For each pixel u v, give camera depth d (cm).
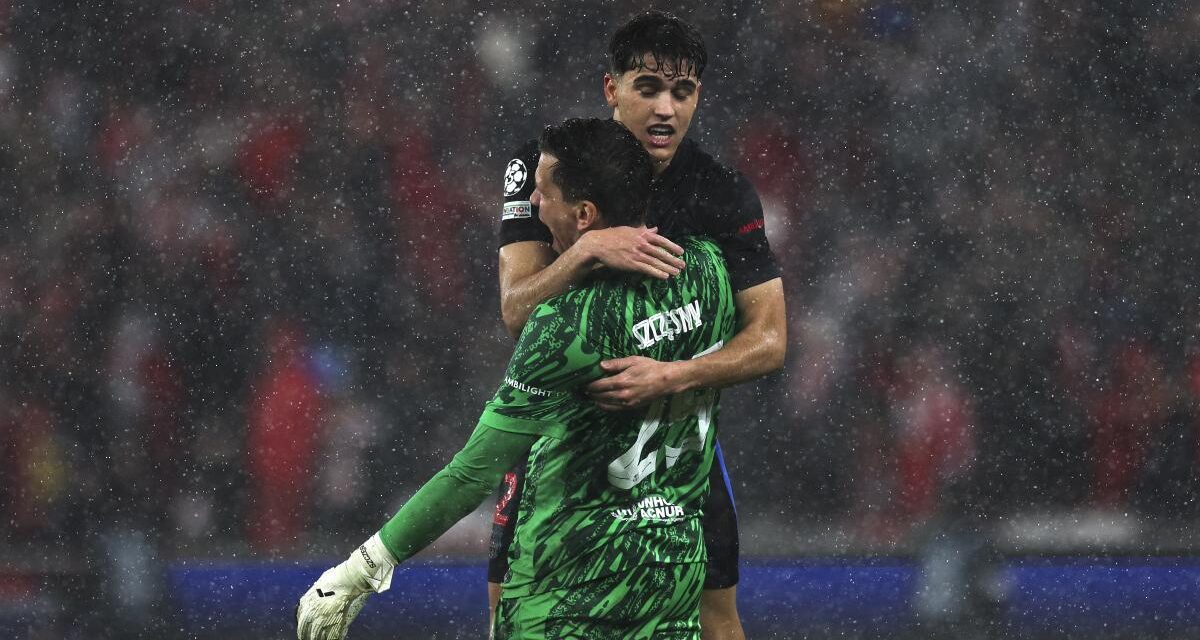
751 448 3338
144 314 3444
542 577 875
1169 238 3625
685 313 884
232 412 3344
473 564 2969
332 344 3466
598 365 847
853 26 3775
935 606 2600
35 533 3164
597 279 866
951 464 3338
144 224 3522
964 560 2627
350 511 3303
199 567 3003
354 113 3672
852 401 3403
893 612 2562
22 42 3625
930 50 3753
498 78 3753
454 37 3747
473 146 3712
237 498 3253
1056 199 3656
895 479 3325
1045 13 3753
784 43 3775
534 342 845
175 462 3269
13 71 3616
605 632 873
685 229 1082
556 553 871
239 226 3550
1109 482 3359
